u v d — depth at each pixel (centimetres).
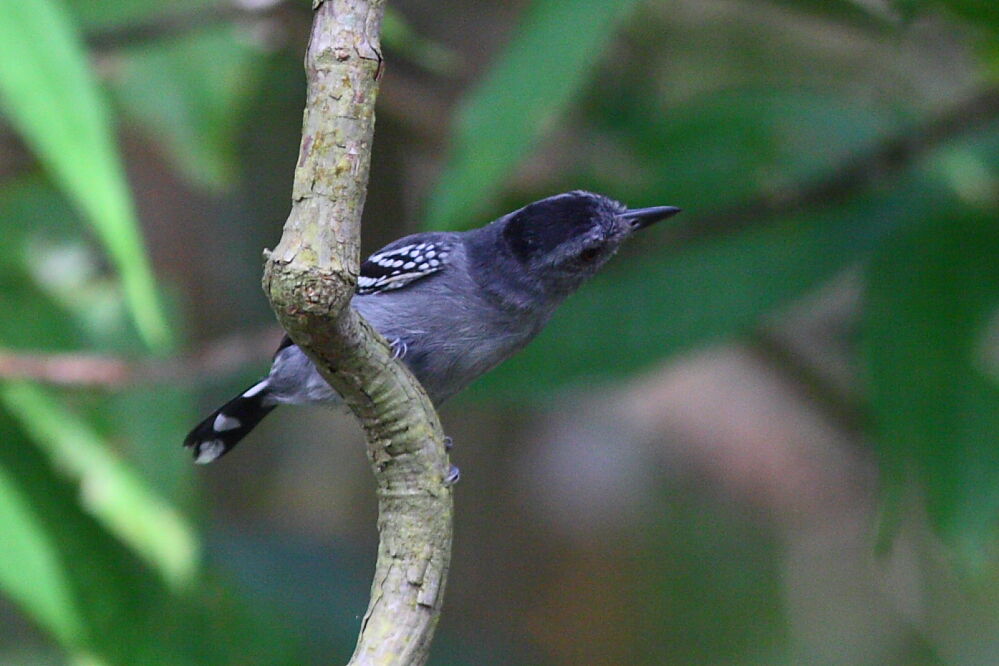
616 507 1552
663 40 1421
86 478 1066
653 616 1575
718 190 1142
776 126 1155
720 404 1580
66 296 1231
